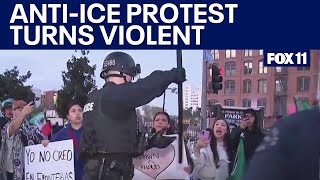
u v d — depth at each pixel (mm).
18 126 5469
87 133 4004
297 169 1188
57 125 8125
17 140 5559
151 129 4965
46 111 8359
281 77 64562
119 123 3900
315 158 1186
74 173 5020
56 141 5070
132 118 3961
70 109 5020
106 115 3887
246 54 70250
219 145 5656
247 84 69938
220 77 14195
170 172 4504
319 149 1190
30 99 6566
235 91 70438
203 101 16766
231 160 5656
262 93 67562
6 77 31547
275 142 1234
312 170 1181
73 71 31484
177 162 4520
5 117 6352
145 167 4516
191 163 5352
